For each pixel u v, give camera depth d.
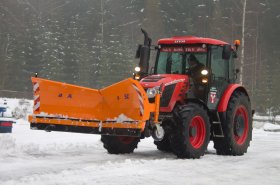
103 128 9.42
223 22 46.88
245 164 8.78
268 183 6.82
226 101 10.48
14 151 10.06
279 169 8.14
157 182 6.74
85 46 47.06
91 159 9.35
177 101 9.80
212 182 6.85
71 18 55.62
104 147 10.38
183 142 9.30
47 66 44.28
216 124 10.45
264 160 9.45
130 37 50.50
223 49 10.37
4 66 43.84
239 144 10.66
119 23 54.00
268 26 50.78
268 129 22.22
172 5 51.75
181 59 10.69
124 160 9.20
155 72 10.98
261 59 49.28
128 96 9.12
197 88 10.32
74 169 7.97
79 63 45.56
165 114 9.73
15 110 26.27
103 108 9.52
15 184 6.57
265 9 49.53
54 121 9.72
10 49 45.28
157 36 48.88
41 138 13.89
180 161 8.94
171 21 50.84
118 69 41.84
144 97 8.98
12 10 56.47
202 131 9.75
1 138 10.68
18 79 44.69
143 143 13.22
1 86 43.34
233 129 10.59
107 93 9.34
